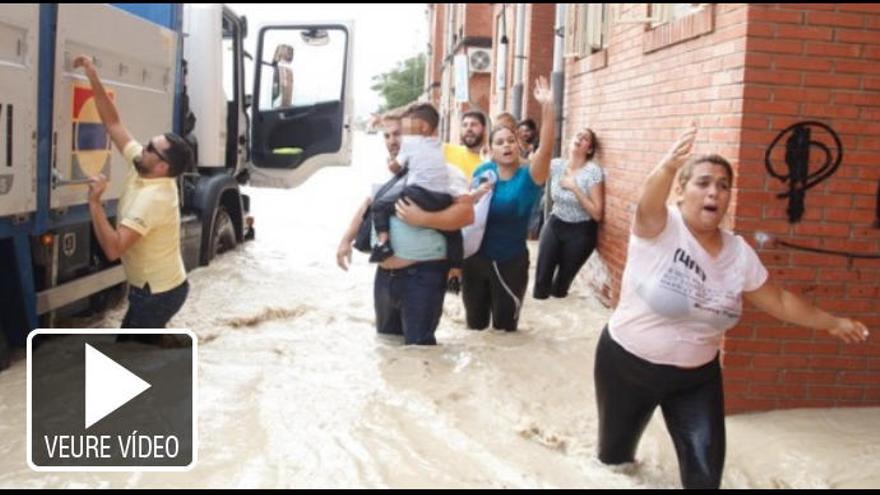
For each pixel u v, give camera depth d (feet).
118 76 23.13
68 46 20.38
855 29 17.49
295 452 15.34
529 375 20.52
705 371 13.80
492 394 18.95
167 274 20.76
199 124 34.60
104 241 19.45
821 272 17.95
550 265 29.01
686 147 12.55
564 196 28.50
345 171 106.22
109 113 20.74
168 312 21.06
